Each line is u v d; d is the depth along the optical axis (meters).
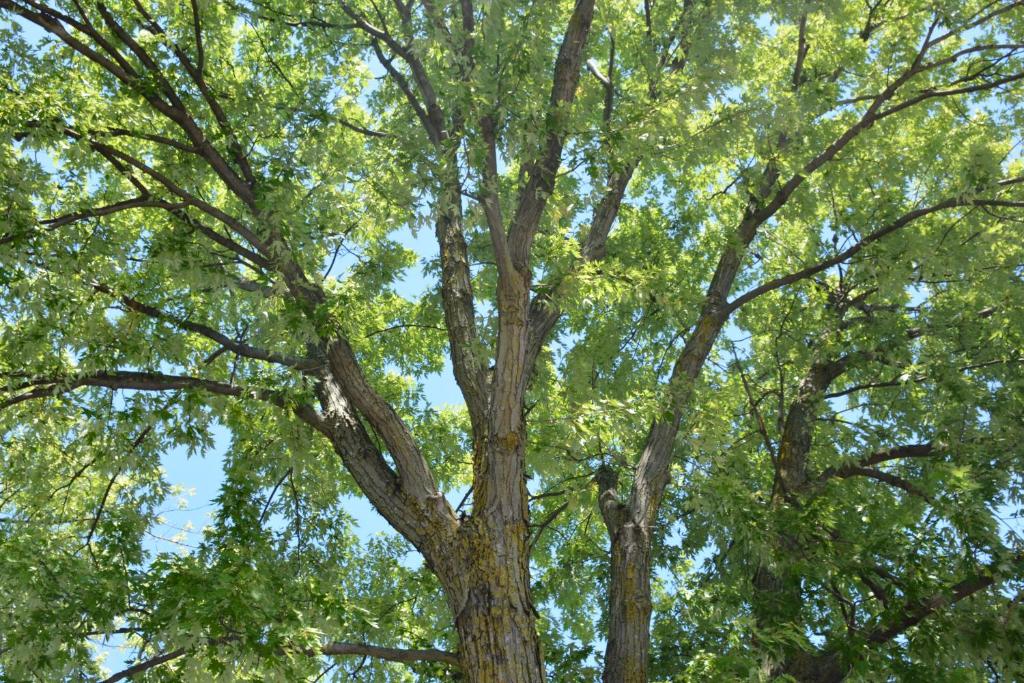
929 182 14.34
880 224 12.52
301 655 8.76
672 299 11.01
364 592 13.07
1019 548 10.05
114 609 9.24
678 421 11.09
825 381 13.74
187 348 10.30
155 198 9.80
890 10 12.99
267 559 10.24
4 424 11.31
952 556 10.30
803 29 12.55
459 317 10.15
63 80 10.27
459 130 8.85
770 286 12.25
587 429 9.95
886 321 12.87
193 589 8.41
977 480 11.09
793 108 10.07
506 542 8.73
